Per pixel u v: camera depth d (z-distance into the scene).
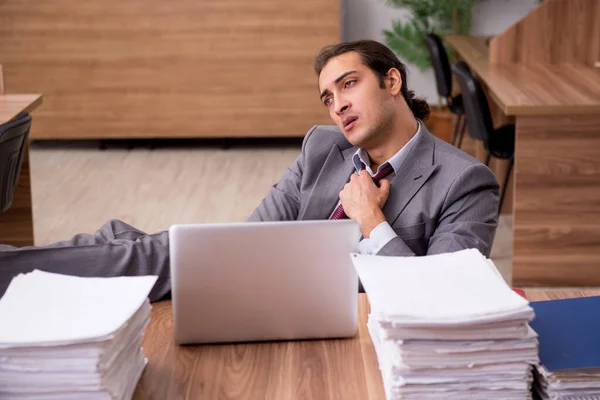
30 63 6.41
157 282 1.98
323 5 6.34
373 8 7.41
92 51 6.40
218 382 1.63
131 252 1.94
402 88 2.36
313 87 6.49
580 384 1.49
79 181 5.86
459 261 1.70
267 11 6.35
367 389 1.60
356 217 2.23
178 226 1.70
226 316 1.75
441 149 2.32
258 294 1.74
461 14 7.26
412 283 1.59
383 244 2.16
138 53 6.41
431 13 7.18
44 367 1.43
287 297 1.75
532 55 4.99
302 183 2.52
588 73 4.66
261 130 6.57
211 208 5.26
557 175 3.94
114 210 5.24
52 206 5.33
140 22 6.36
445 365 1.47
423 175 2.28
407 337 1.46
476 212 2.24
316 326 1.77
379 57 2.28
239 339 1.77
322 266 1.74
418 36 7.16
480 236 2.20
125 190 5.64
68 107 6.50
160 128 6.55
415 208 2.26
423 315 1.45
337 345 1.77
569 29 4.94
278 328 1.77
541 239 4.01
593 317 1.69
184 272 1.71
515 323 1.48
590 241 3.99
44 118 6.51
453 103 5.98
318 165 2.51
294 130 6.57
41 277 1.67
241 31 6.38
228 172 6.07
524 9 7.38
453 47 6.05
